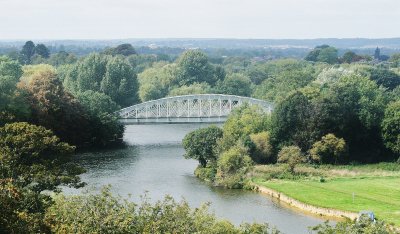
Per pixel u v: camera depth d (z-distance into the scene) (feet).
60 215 203.92
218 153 469.16
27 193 237.45
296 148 478.18
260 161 506.89
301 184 427.33
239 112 580.30
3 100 523.29
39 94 566.77
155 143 636.48
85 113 607.78
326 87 643.04
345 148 504.02
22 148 286.05
